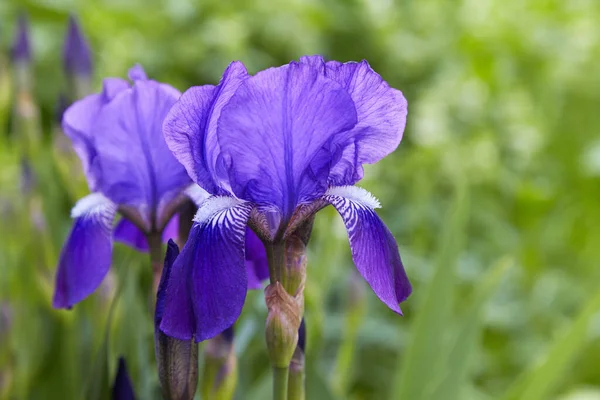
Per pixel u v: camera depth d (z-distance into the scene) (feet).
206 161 1.74
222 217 1.72
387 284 1.74
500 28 5.29
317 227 2.72
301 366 1.81
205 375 1.86
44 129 4.46
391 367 3.55
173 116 1.70
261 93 1.68
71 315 2.29
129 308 2.24
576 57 5.13
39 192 2.55
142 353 2.22
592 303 2.40
